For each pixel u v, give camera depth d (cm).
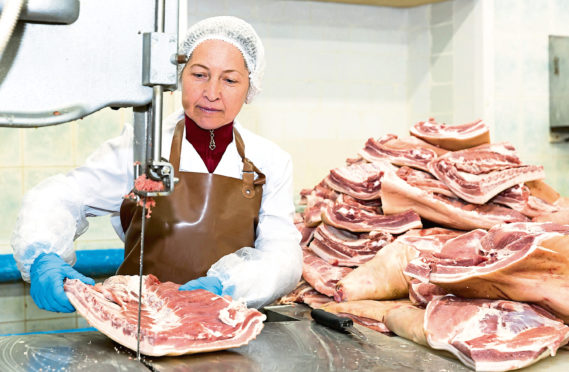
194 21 372
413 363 164
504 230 194
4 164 331
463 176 260
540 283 177
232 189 227
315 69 402
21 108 129
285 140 398
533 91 389
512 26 382
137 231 227
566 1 392
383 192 265
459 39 388
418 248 235
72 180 228
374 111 418
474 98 381
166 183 146
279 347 172
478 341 167
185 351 158
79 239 343
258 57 223
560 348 184
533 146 392
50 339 175
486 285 183
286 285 213
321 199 298
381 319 208
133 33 136
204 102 214
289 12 393
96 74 134
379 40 415
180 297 177
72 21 130
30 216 209
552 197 283
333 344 177
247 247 218
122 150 230
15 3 112
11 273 312
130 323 161
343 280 236
